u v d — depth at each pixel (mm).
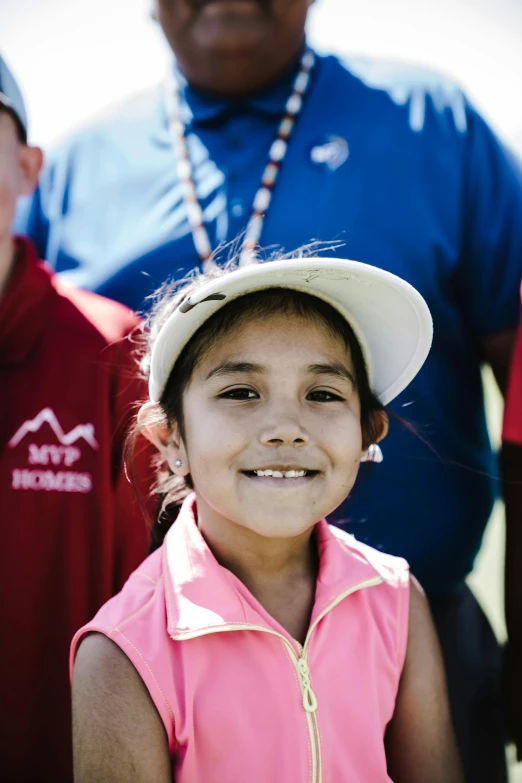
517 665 2473
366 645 1842
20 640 2305
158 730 1690
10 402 2355
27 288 2400
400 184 2672
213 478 1743
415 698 1919
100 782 1694
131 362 2422
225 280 1666
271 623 1756
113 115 3031
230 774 1670
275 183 2723
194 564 1791
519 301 2693
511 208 2766
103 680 1716
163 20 2711
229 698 1697
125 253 2744
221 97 2840
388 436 2523
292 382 1764
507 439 2439
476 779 2572
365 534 2525
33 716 2303
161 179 2820
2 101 2400
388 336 1918
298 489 1718
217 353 1787
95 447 2350
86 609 2316
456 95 2861
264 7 2613
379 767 1759
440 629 2607
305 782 1679
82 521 2330
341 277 1764
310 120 2793
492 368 2836
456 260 2717
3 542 2312
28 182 2631
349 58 3021
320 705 1740
